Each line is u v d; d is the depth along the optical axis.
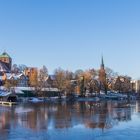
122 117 126.19
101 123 106.44
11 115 130.00
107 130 91.50
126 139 78.38
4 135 81.81
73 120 114.44
